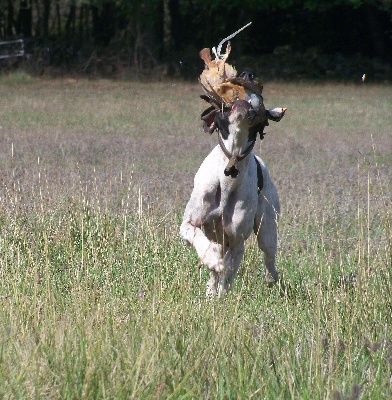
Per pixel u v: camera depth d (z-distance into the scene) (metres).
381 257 15.93
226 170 15.28
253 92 15.19
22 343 11.80
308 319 14.16
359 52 95.19
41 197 18.70
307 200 25.03
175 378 11.05
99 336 11.95
